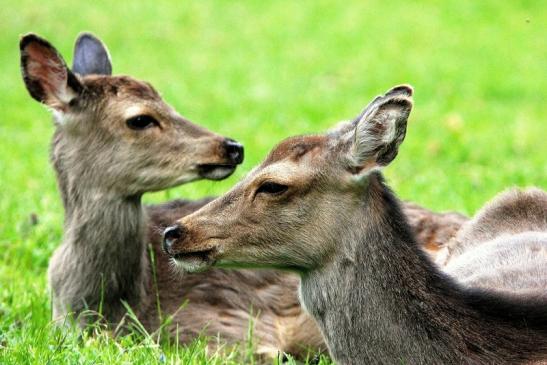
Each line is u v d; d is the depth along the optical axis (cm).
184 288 1166
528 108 2781
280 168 845
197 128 1166
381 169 822
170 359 942
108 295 1129
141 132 1137
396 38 3731
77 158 1145
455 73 3206
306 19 4038
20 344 944
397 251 834
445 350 822
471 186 1742
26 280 1245
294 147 857
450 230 1216
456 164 2031
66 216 1164
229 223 855
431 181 1792
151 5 4166
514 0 4272
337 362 848
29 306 1150
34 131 2308
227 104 2681
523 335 827
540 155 2133
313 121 2473
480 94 2933
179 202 1256
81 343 1038
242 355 1103
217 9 4175
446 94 2906
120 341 1055
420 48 3588
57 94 1148
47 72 1152
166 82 3014
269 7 4247
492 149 2175
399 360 827
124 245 1130
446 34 3794
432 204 1593
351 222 836
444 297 833
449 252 1133
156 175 1141
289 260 855
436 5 4247
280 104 2697
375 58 3422
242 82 3039
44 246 1387
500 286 931
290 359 1026
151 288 1157
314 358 1117
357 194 835
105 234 1126
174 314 1123
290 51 3531
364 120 820
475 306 835
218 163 1148
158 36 3706
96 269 1128
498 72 3244
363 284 832
